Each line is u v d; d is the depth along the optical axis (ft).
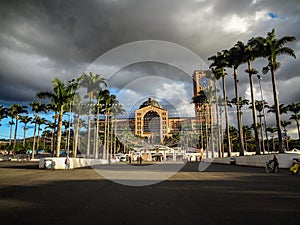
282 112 164.76
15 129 184.44
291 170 46.80
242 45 98.27
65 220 14.02
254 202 19.01
